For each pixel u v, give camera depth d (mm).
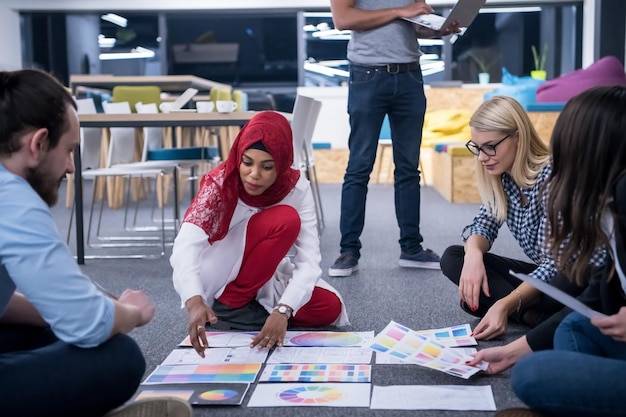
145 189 7000
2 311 1267
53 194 1285
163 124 3467
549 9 9906
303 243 2131
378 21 3082
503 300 2025
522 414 1293
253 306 2193
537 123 7203
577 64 9789
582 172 1271
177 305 2670
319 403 1569
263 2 9859
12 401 1192
